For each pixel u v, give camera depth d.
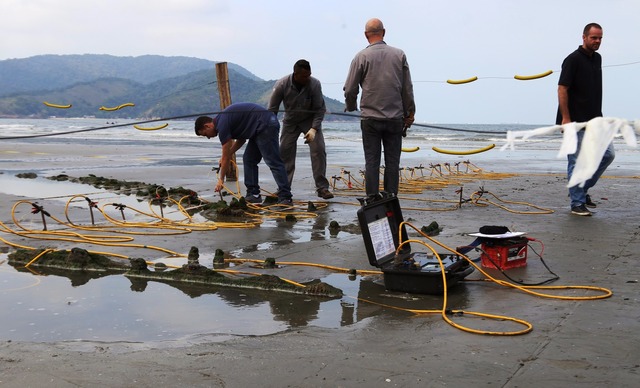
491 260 5.16
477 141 35.72
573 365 3.18
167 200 9.57
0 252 6.11
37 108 166.62
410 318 4.05
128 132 57.22
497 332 3.68
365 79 7.16
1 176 13.74
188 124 92.38
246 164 9.23
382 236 5.16
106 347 3.55
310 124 9.45
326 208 8.97
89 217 8.15
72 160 19.67
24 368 3.24
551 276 5.00
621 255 5.68
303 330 3.83
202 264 5.56
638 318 3.91
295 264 5.54
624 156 23.42
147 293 4.76
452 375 3.08
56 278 5.21
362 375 3.11
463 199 9.51
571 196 8.12
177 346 3.56
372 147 7.32
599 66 7.58
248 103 8.80
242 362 3.29
